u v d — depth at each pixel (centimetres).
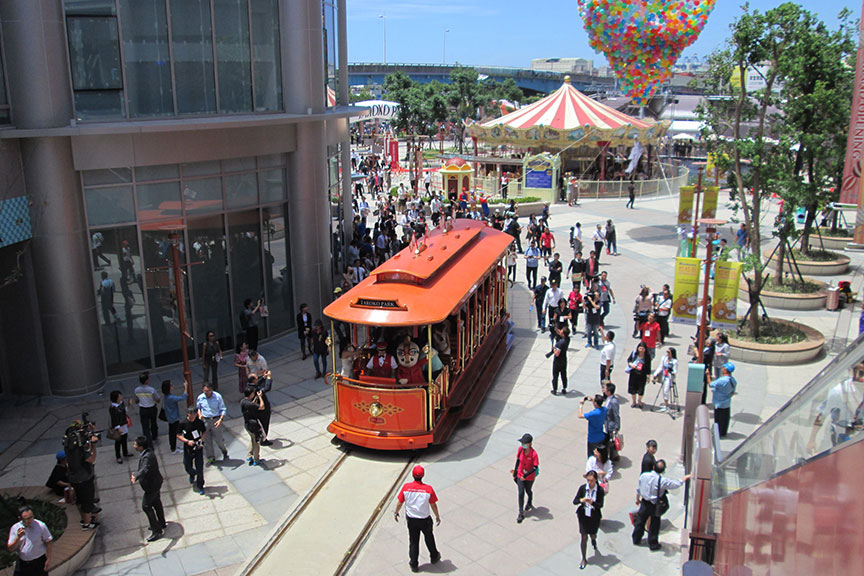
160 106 1655
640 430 1402
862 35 1309
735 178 2036
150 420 1356
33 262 1521
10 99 1462
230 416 1495
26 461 1296
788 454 556
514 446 1345
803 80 2020
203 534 1063
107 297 1627
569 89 4878
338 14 2517
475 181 4734
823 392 513
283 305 2041
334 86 2434
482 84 9819
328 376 1413
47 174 1480
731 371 1377
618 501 1148
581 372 1741
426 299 1293
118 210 1611
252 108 1845
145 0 1600
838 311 2220
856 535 349
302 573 963
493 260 1709
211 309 1812
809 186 1920
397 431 1289
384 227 2870
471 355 1584
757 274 1880
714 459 963
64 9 1486
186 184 1712
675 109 7581
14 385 1598
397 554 1013
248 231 1884
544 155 4456
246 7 1795
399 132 8344
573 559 993
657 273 2719
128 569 977
